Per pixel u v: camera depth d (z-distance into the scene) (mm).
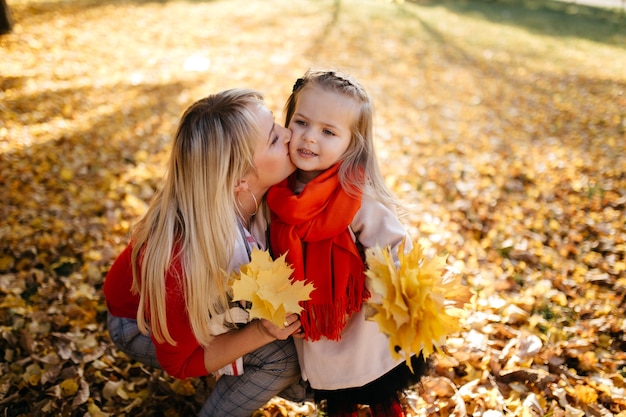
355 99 1886
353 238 1913
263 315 1558
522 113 6898
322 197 1847
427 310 1541
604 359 2766
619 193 4582
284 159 1896
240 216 1934
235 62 8297
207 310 1835
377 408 2066
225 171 1790
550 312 3111
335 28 11172
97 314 2977
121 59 7980
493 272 3484
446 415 2412
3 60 7148
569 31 13117
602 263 3566
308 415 2438
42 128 5262
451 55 9883
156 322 1839
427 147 5625
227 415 2080
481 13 14820
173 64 7988
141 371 2639
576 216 4203
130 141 5219
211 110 1830
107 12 10781
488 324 2992
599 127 6422
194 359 1909
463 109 6984
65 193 4137
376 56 9375
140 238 1937
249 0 13477
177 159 1847
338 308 1828
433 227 3932
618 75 9031
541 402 2457
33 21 9281
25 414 2387
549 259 3611
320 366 1956
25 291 3090
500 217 4176
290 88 7148
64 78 6812
